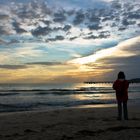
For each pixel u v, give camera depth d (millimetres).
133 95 47156
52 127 9523
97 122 10461
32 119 12859
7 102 31219
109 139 7219
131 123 9922
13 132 9023
